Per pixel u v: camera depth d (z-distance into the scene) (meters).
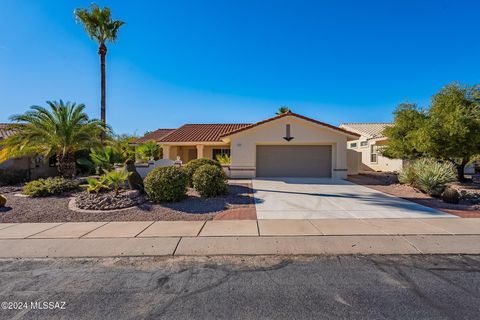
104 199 9.02
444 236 5.90
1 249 5.30
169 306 3.33
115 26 18.42
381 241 5.62
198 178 10.52
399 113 16.83
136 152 19.77
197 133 25.22
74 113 14.20
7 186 14.54
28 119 13.42
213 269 4.41
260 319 3.05
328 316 3.10
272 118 17.30
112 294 3.63
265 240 5.73
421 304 3.33
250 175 17.45
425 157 14.79
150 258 4.88
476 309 3.22
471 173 21.95
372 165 25.97
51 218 7.64
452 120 12.21
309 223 7.01
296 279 4.03
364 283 3.88
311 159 17.83
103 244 5.54
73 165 14.80
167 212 8.23
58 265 4.60
